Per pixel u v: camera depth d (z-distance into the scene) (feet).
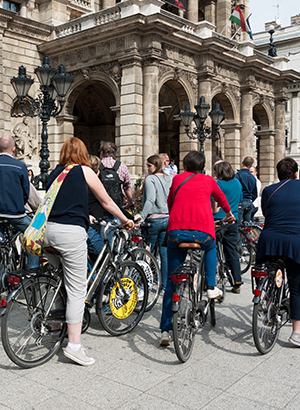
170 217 15.20
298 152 167.02
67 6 80.12
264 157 104.53
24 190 18.95
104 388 11.96
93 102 90.79
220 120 52.75
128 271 17.17
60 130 75.25
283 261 15.84
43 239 13.35
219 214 22.08
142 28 63.21
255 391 11.90
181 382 12.40
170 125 100.73
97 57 68.80
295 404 11.19
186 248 14.25
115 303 16.39
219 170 22.24
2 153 18.83
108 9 66.33
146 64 64.39
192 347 14.62
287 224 15.34
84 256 13.70
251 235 29.19
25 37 73.61
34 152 76.69
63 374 12.85
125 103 65.36
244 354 14.76
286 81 102.37
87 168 14.08
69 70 73.31
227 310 20.10
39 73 37.35
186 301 14.46
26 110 75.51
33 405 10.95
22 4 77.36
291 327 18.08
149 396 11.51
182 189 15.26
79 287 13.67
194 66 76.33
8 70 71.56
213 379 12.64
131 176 64.28
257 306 14.30
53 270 14.16
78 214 13.48
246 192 30.17
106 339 16.05
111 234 18.24
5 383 12.19
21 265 21.48
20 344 13.19
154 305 20.94
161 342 15.23
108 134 91.56
